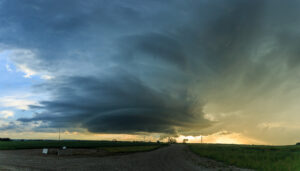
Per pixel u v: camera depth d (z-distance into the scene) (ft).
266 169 78.48
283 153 150.92
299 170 74.02
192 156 154.20
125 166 87.61
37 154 149.28
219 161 115.03
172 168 83.56
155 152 202.59
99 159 117.80
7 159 109.60
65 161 104.01
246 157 120.57
